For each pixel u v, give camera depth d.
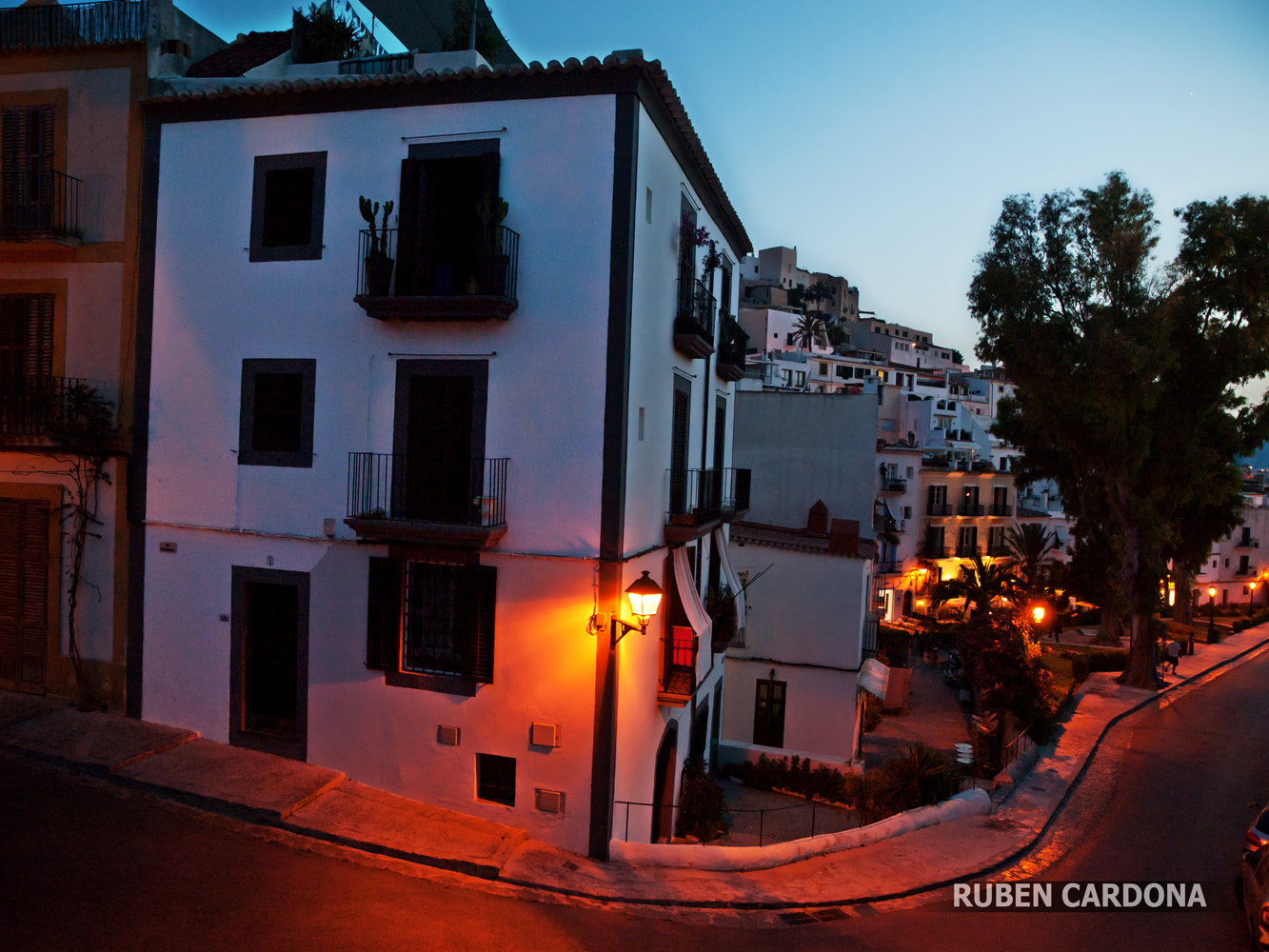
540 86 11.03
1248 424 29.31
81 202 12.86
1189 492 29.17
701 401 15.91
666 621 13.73
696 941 8.95
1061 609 45.19
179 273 12.52
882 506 50.91
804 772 19.80
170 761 11.61
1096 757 20.25
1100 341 25.83
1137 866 12.80
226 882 8.92
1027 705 20.45
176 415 12.54
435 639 11.63
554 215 11.02
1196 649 40.19
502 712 11.20
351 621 11.77
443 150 11.33
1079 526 36.62
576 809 10.96
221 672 12.35
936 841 13.02
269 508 12.12
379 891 9.17
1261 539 66.06
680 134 13.00
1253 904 9.67
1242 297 27.45
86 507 12.93
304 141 11.97
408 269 11.32
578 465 10.98
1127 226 26.66
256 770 11.57
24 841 9.21
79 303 12.93
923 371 92.00
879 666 23.91
